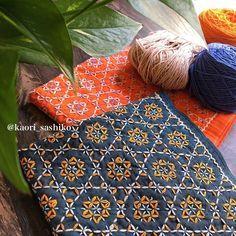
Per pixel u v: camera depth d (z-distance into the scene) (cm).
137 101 65
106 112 62
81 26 42
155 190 53
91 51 42
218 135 66
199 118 68
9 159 20
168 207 52
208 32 77
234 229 52
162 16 28
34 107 62
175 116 64
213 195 55
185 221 51
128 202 51
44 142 55
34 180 51
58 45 26
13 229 48
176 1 29
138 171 55
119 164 55
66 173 53
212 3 97
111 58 74
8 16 26
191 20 29
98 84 69
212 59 67
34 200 50
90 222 48
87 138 57
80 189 51
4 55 26
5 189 51
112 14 44
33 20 26
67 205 49
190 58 71
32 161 53
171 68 67
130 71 72
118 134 59
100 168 54
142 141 59
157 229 50
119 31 44
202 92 69
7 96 22
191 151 60
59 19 26
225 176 58
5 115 21
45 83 66
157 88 71
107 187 52
